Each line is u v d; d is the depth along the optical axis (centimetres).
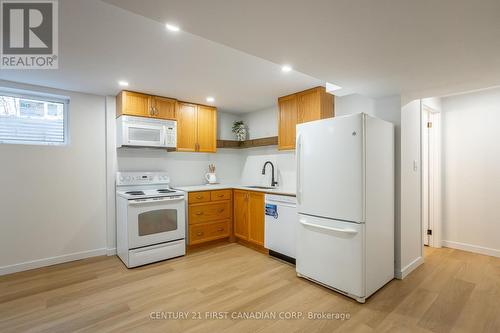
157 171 382
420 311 204
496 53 178
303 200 261
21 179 292
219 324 190
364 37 159
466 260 312
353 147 220
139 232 304
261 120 437
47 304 217
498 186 323
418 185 302
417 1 122
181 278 269
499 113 323
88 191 334
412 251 288
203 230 369
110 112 345
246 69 254
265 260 321
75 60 228
